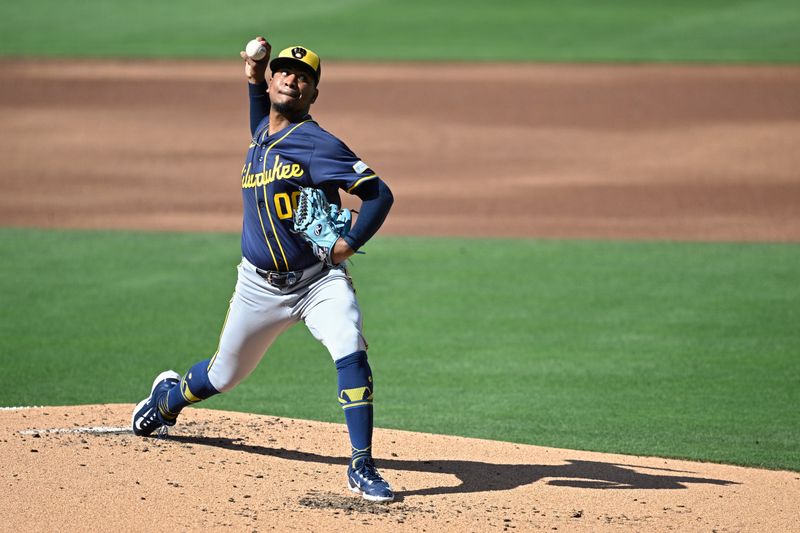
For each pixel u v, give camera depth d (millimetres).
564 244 52094
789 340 35500
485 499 18984
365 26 137250
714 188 66875
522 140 82750
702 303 40594
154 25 138875
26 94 100188
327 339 19031
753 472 22250
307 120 19250
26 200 63625
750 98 95438
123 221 57688
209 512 17344
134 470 19328
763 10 142500
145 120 90562
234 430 23078
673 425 27141
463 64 113938
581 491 19844
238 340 19953
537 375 31953
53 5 153250
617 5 150500
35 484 18234
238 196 65375
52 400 29031
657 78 105000
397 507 18156
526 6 151000
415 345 35375
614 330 37000
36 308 39531
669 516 18359
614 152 78250
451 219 58750
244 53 20078
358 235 18609
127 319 38094
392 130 86375
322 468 20484
